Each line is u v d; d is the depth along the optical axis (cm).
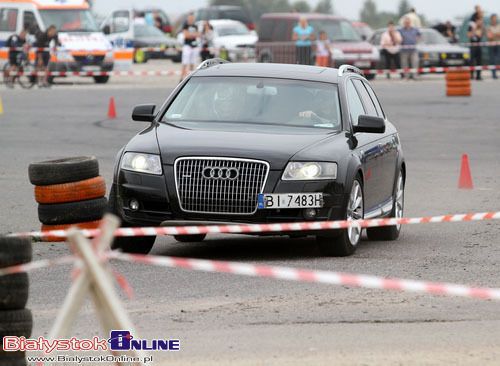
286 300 3388
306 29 15838
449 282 3669
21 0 14425
